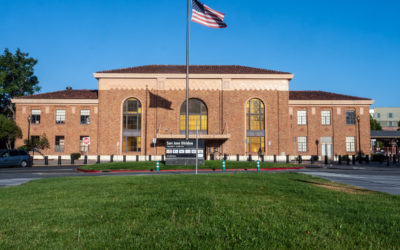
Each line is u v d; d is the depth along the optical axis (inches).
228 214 269.1
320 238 209.6
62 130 1690.5
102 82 1672.0
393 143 2297.0
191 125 1674.5
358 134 1796.3
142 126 1656.0
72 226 243.3
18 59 2230.6
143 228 233.5
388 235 218.2
